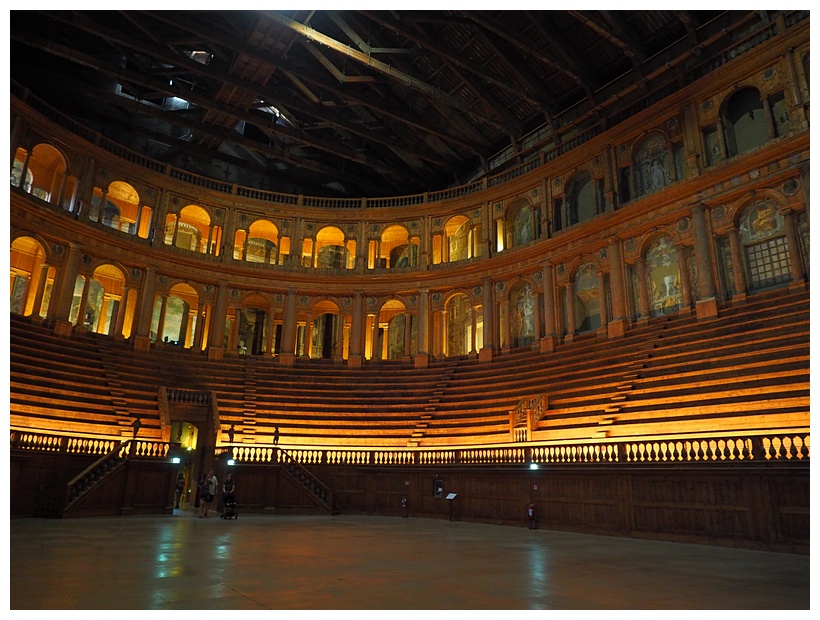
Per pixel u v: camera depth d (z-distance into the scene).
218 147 40.38
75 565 9.89
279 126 37.56
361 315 39.00
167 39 30.58
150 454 24.30
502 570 10.55
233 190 40.25
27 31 31.08
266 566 10.35
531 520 20.73
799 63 24.92
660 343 26.06
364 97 35.09
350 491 27.72
